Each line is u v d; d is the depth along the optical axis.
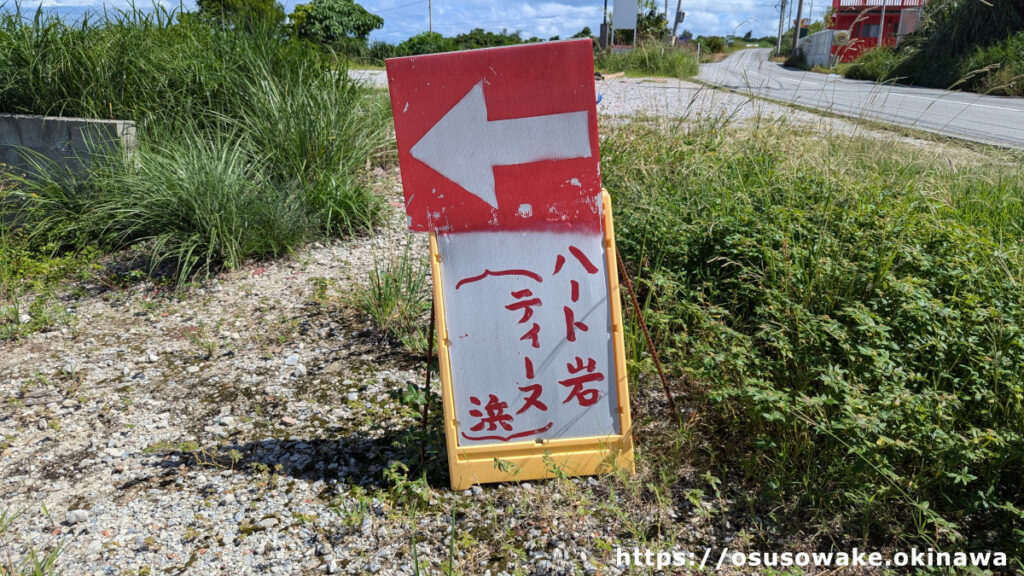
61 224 5.12
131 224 5.07
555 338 2.55
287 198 5.13
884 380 2.57
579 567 2.25
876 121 6.47
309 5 31.25
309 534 2.43
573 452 2.63
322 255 5.00
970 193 4.78
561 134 2.37
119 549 2.38
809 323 2.83
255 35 6.48
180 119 5.78
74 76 5.76
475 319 2.53
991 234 4.04
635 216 4.15
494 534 2.42
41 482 2.75
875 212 3.65
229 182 4.86
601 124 7.19
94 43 6.00
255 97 5.82
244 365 3.62
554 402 2.59
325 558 2.32
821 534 2.39
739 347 2.80
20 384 3.47
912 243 3.44
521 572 2.23
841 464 2.48
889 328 2.73
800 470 2.61
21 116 5.36
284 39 6.73
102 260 4.96
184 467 2.83
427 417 2.94
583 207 2.45
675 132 5.95
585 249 2.49
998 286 3.12
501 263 2.49
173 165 4.90
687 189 4.59
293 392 3.35
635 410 3.07
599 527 2.44
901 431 2.43
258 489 2.67
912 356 2.74
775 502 2.49
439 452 2.80
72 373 3.57
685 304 3.24
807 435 2.56
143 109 5.73
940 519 2.18
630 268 4.04
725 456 2.75
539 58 2.29
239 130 5.79
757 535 2.39
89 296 4.48
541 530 2.43
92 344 3.89
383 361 3.59
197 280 4.63
